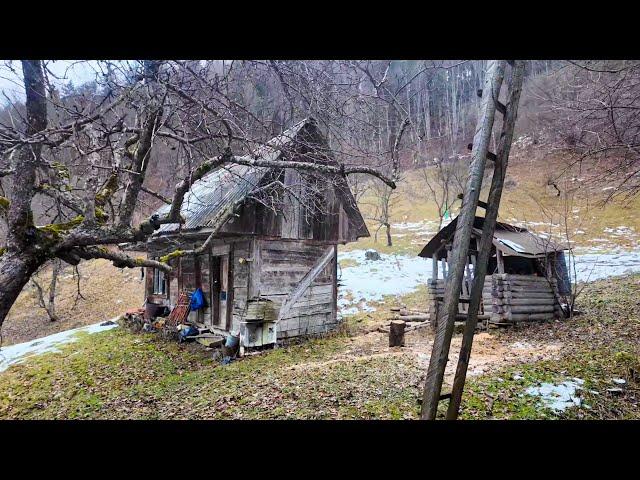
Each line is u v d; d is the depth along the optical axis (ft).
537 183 84.48
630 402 17.46
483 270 10.07
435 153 87.97
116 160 14.26
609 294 41.91
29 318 63.67
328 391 20.48
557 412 16.63
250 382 23.76
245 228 33.35
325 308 41.32
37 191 14.44
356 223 44.24
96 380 28.96
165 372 30.27
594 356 23.59
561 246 39.11
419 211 96.37
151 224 13.88
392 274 63.93
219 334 37.63
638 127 20.38
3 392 27.84
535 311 36.68
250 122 17.24
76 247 13.09
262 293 35.58
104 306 64.95
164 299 49.19
